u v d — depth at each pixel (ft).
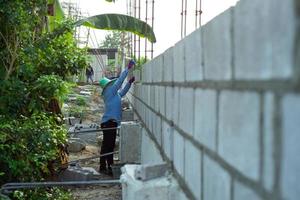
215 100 6.28
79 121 45.78
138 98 26.12
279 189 3.90
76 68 21.48
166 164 10.19
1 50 19.47
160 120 13.00
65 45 21.62
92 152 33.32
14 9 18.85
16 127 17.85
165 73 11.95
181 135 9.07
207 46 6.83
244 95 4.89
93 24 24.62
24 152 17.99
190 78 8.21
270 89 4.11
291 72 3.64
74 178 22.30
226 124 5.65
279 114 3.90
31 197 18.24
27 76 19.71
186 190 8.36
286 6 3.74
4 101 18.47
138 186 9.26
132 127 24.00
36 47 20.02
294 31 3.58
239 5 5.15
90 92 68.90
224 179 5.71
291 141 3.67
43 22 21.53
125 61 50.98
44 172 20.43
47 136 18.53
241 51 5.03
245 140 4.84
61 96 21.80
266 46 4.22
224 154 5.73
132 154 23.93
